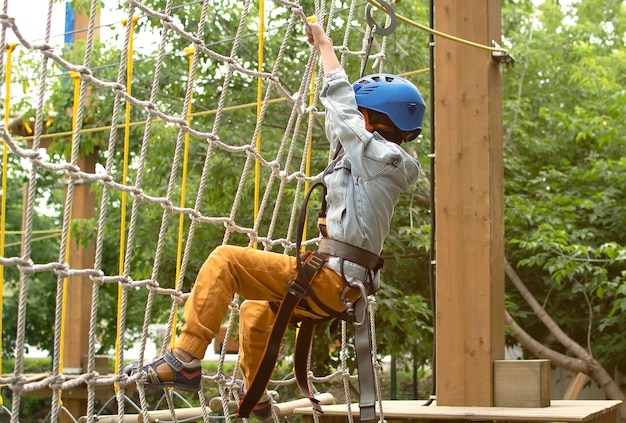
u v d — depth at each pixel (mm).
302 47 9273
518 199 8852
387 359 17547
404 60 8727
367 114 3225
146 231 9094
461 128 4855
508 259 9570
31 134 9555
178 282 3381
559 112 9484
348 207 3043
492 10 5000
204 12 3447
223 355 3502
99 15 9633
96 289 2824
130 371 2967
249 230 3703
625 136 9289
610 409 4750
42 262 15055
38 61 9828
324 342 8891
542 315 9086
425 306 8008
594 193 9445
